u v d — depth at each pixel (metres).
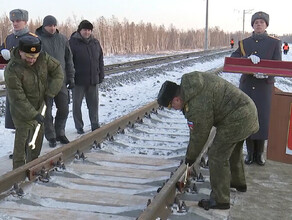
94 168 5.03
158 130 7.22
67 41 6.54
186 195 4.21
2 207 3.83
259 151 5.49
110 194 4.21
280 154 4.57
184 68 22.22
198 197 4.20
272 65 5.11
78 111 7.41
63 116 6.66
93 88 7.40
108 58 30.31
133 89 14.07
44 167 4.62
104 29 41.59
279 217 3.86
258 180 4.89
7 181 4.06
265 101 5.40
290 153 4.52
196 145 3.71
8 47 5.76
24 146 5.03
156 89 14.19
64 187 4.44
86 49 7.12
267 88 5.39
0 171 5.45
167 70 20.00
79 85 7.22
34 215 3.72
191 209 3.89
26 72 4.71
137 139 6.49
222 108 3.71
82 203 4.03
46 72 4.91
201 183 4.56
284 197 4.36
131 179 4.74
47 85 5.01
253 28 5.50
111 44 42.12
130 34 45.84
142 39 49.66
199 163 5.12
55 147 6.50
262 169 5.32
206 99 3.57
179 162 5.32
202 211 3.89
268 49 5.36
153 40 54.78
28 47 4.50
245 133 3.75
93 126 7.55
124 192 4.36
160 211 3.59
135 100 11.69
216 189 3.92
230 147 3.85
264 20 5.40
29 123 4.95
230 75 18.78
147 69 19.03
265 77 5.30
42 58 4.85
